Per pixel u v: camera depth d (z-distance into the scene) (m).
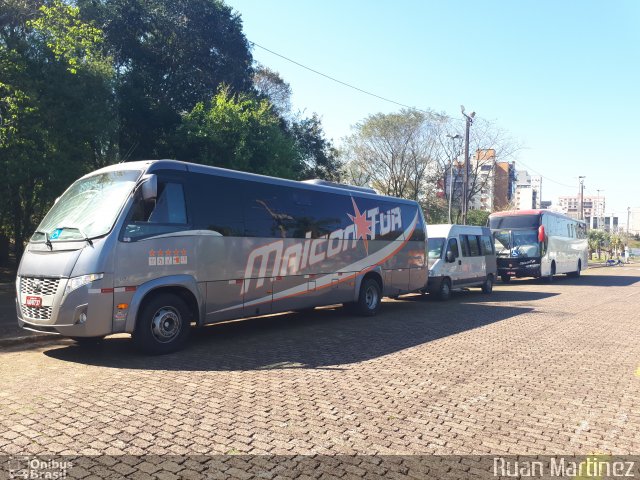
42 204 17.70
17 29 16.91
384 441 4.57
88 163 17.61
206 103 25.62
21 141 14.42
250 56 30.36
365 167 44.59
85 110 16.45
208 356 7.97
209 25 27.77
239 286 9.41
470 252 18.94
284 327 11.11
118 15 24.88
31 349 8.53
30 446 4.30
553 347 9.09
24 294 7.82
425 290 16.94
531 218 26.06
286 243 10.52
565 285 25.34
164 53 27.34
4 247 23.28
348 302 12.27
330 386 6.30
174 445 4.37
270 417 5.11
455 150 41.28
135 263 7.75
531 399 5.96
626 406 5.75
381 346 8.91
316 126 36.09
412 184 45.50
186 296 8.65
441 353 8.41
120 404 5.44
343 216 12.22
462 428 4.96
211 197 9.09
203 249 8.77
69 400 5.57
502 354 8.43
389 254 13.68
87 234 7.59
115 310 7.48
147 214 8.05
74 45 15.77
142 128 24.38
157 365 7.32
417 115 42.59
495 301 17.12
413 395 6.00
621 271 41.66
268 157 22.20
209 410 5.28
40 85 15.53
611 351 8.80
